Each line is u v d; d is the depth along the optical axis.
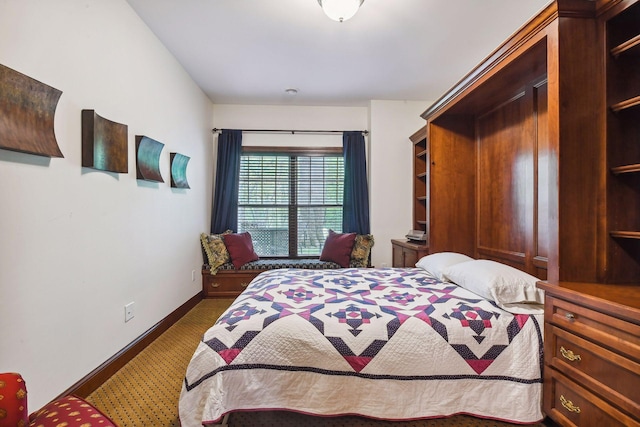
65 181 1.57
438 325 1.49
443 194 2.96
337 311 1.58
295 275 2.38
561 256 1.42
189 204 3.33
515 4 2.14
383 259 4.10
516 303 1.63
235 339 1.43
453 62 2.99
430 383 1.43
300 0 2.09
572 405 1.27
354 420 1.52
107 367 1.89
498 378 1.44
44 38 1.44
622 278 1.43
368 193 4.20
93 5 1.78
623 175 1.43
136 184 2.26
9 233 1.27
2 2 1.24
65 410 0.98
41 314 1.43
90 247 1.76
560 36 1.42
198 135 3.59
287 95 3.87
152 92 2.49
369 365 1.43
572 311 1.28
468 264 2.04
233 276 3.79
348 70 3.16
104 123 1.83
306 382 1.40
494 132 2.62
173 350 2.31
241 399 1.37
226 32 2.48
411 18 2.29
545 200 2.06
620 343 1.08
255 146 4.23
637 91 1.43
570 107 1.42
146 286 2.40
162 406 1.63
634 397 1.04
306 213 4.34
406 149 4.10
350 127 4.30
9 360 1.27
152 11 2.21
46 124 1.41
